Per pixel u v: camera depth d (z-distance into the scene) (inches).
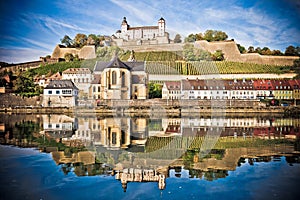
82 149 510.3
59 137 768.3
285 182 399.2
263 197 345.1
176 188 358.9
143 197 319.3
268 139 842.8
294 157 573.0
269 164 510.6
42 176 404.2
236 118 1632.6
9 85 2615.7
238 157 563.2
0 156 540.4
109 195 321.7
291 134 972.6
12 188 363.3
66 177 396.5
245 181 400.8
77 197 329.7
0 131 965.8
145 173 229.9
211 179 399.5
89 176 392.8
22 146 655.8
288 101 2359.7
